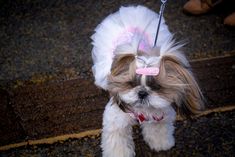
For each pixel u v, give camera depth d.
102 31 1.26
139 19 1.25
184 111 1.09
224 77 1.51
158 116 1.11
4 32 1.77
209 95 1.43
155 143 1.23
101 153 1.24
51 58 1.62
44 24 1.82
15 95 1.44
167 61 0.98
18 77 1.52
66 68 1.56
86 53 1.64
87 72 1.54
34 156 1.23
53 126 1.33
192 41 1.69
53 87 1.47
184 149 1.25
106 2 1.98
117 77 1.00
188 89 1.01
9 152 1.25
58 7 1.95
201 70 1.54
